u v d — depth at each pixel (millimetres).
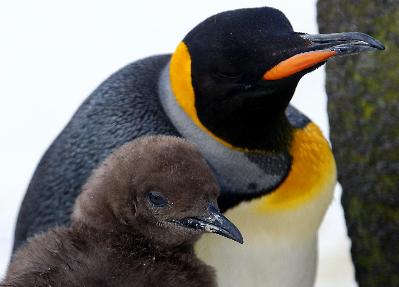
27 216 12805
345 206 13734
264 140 12156
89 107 12805
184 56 12062
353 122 13367
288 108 13016
